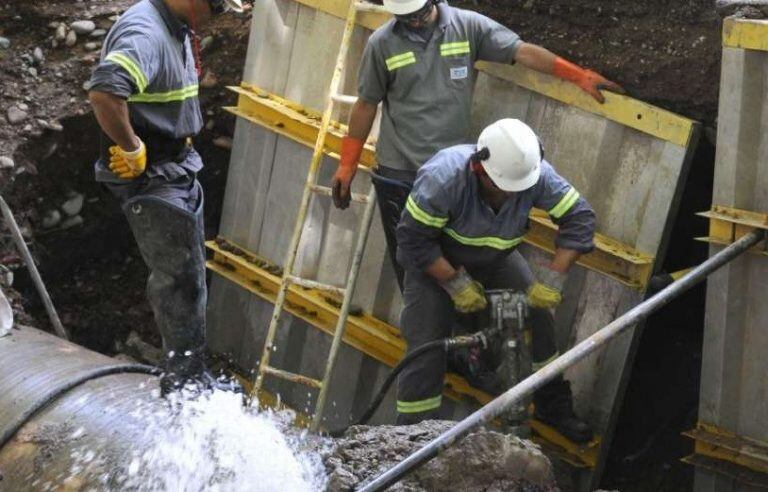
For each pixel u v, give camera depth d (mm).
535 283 5531
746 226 5348
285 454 4613
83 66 7996
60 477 4641
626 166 5969
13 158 7496
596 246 6016
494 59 6082
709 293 5594
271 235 7613
